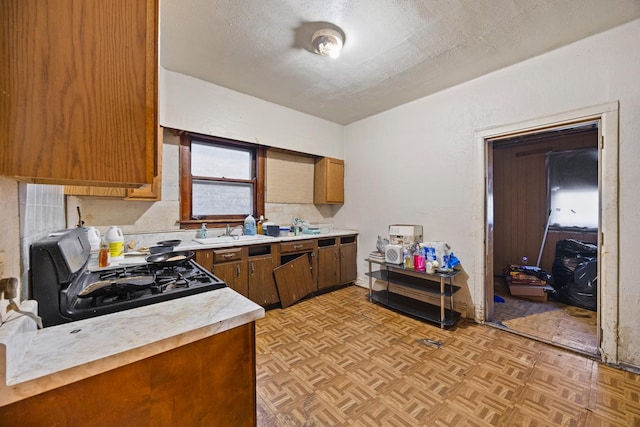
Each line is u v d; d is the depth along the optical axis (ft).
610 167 6.31
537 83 7.48
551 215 13.01
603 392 5.30
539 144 13.37
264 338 7.63
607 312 6.34
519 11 5.79
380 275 11.08
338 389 5.49
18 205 2.66
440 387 5.52
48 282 2.80
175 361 2.56
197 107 8.99
